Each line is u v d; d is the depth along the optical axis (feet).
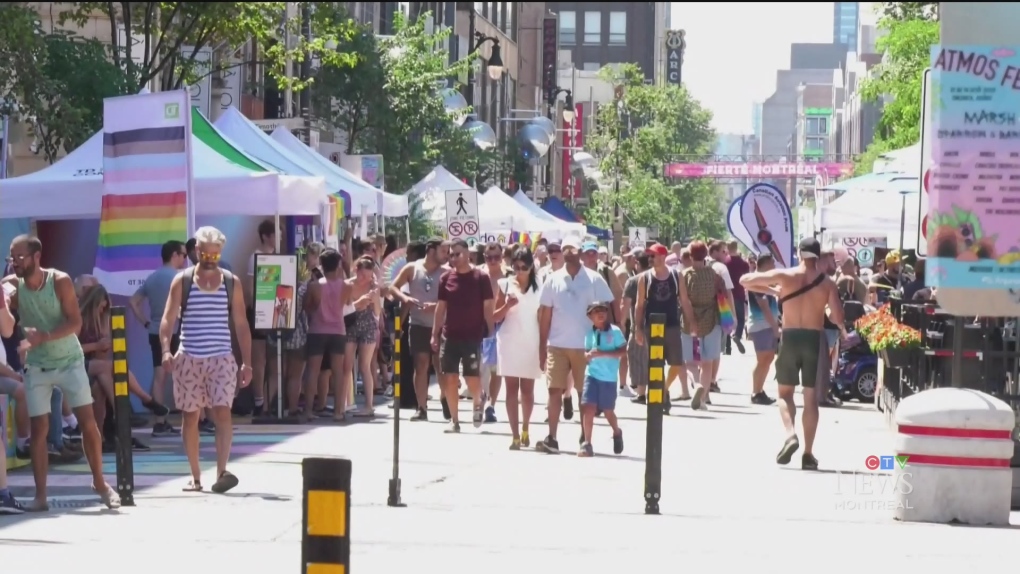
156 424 134.72
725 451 127.13
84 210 141.59
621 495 100.32
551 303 124.16
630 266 199.00
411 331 150.30
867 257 312.29
